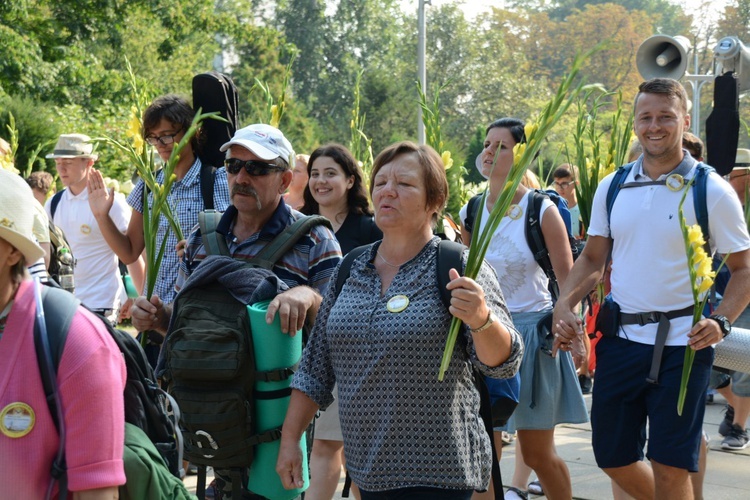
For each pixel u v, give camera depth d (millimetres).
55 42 29047
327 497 4625
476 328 2912
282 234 3756
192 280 3598
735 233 4082
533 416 4637
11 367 2346
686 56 7293
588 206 5855
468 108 67625
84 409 2363
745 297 4043
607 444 4266
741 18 60156
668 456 4051
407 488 3018
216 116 4156
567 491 4820
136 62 38531
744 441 6711
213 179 4812
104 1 31438
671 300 4109
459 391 3064
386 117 46031
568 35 76125
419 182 3139
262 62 51875
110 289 7109
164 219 4844
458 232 5246
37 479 2354
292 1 72438
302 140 38688
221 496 3717
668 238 4113
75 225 6992
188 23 36125
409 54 70500
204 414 3426
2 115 17562
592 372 6781
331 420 4590
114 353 2453
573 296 4367
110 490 2393
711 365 4125
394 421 3014
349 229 5188
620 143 5949
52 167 17750
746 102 35719
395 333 3016
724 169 6426
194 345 3434
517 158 2963
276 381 3492
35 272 3848
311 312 3660
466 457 3049
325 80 73000
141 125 4824
